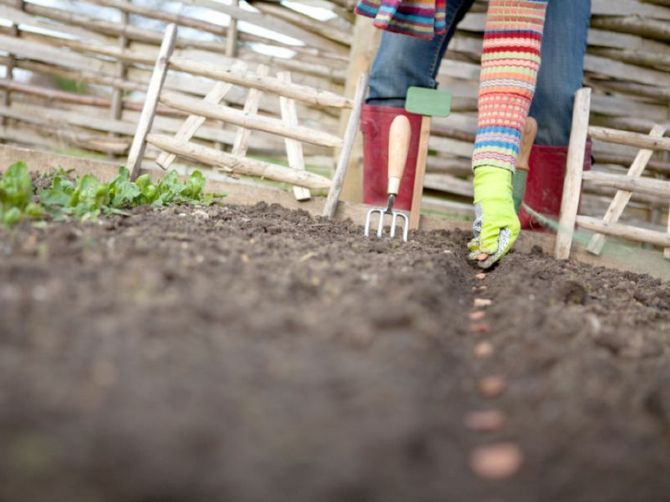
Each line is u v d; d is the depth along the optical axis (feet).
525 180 9.36
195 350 3.89
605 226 9.50
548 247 9.68
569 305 6.40
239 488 2.83
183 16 13.58
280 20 13.39
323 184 9.80
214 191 10.18
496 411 4.01
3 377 3.31
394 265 6.52
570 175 9.48
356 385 3.72
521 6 8.06
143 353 3.76
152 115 10.05
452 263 7.43
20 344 3.68
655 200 12.82
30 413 3.06
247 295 4.93
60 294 4.43
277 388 3.61
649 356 5.05
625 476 3.33
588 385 4.25
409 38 9.82
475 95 13.05
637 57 12.63
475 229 8.28
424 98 9.61
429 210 13.19
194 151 9.94
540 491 3.20
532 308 5.72
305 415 3.40
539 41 8.18
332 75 13.38
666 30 12.44
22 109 14.29
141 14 13.62
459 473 3.29
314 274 5.76
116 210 7.70
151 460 2.89
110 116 14.14
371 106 10.11
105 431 3.02
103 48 13.71
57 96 14.14
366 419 3.42
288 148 9.99
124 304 4.39
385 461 3.16
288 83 9.97
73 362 3.56
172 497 2.73
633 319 6.19
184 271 5.27
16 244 5.57
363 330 4.37
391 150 8.79
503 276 7.38
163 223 7.34
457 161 13.33
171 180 9.45
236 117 9.95
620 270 9.48
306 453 3.11
